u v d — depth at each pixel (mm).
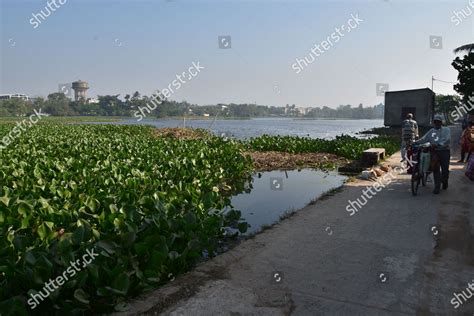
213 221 5820
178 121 87750
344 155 16969
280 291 4062
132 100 72812
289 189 10758
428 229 6082
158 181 8633
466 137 12914
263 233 5938
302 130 53938
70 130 30859
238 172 12469
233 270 4578
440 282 4277
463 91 15023
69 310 3566
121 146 15812
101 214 5371
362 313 3645
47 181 8227
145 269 4465
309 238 5684
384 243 5477
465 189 8977
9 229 5016
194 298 3904
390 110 37312
